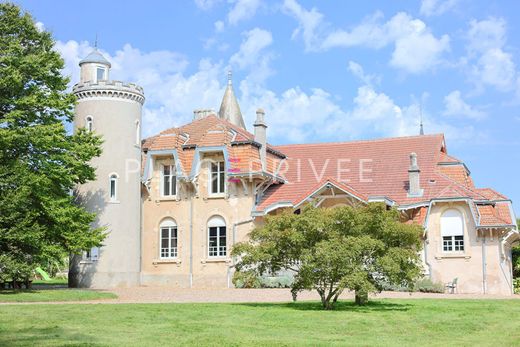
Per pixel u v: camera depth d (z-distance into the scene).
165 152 39.81
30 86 31.70
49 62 32.59
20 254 29.97
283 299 26.52
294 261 22.31
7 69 30.14
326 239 21.48
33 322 16.67
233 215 38.78
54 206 30.83
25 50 33.19
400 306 22.20
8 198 28.27
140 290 33.81
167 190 40.75
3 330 15.11
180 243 39.72
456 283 34.88
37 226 29.58
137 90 39.06
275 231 21.48
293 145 44.88
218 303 23.28
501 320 18.28
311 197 36.97
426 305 22.61
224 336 14.50
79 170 33.12
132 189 38.44
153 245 40.22
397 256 21.09
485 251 34.84
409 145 42.00
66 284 43.16
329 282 21.72
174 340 13.80
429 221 35.91
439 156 40.66
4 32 32.53
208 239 39.28
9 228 29.03
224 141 39.12
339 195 37.00
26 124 31.69
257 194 39.22
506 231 35.06
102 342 13.37
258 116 40.19
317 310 20.53
